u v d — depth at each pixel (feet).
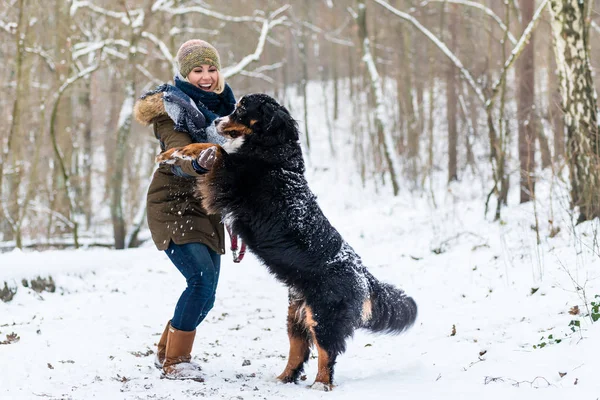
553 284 22.81
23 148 60.75
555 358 15.16
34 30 54.29
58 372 15.64
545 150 44.83
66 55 56.29
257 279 34.14
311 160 112.37
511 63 40.96
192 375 15.55
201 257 15.85
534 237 32.14
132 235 53.26
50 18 63.77
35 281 27.17
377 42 112.16
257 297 29.58
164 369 15.81
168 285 30.63
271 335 22.20
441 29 79.20
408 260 35.24
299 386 15.66
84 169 81.05
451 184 70.90
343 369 17.65
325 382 15.40
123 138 52.24
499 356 16.40
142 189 83.97
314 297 15.58
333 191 89.66
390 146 70.23
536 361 15.23
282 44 125.80
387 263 35.76
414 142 81.46
